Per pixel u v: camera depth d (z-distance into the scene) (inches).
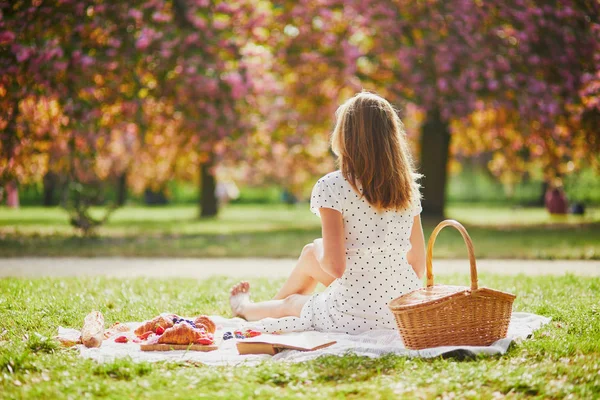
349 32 636.7
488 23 596.1
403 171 176.4
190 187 1588.3
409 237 184.5
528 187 1519.4
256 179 1382.9
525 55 594.2
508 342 165.3
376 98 178.2
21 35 466.6
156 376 144.1
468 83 583.8
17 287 264.1
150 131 615.8
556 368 146.6
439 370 147.3
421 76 590.6
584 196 973.8
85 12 492.4
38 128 514.3
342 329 179.0
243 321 206.2
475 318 163.8
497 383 137.9
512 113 661.3
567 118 633.6
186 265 379.9
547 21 586.2
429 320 161.6
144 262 393.7
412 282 181.0
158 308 230.4
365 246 176.2
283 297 207.2
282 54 633.6
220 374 145.2
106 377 145.4
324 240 173.9
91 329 178.1
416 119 759.1
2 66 458.3
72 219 571.8
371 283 177.9
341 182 175.5
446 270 350.3
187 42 530.9
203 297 253.0
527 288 265.1
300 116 727.1
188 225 768.3
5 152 485.1
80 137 509.0
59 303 228.7
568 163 762.2
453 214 1011.9
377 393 132.6
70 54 480.4
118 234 612.7
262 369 146.6
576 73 599.8
